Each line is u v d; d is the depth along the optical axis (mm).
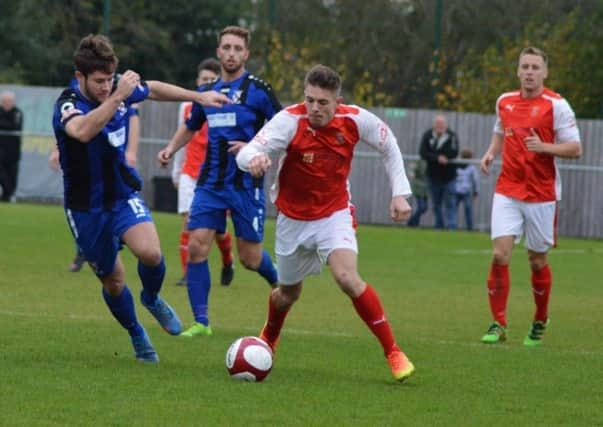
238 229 21688
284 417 13555
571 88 64500
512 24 70750
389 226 56219
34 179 58938
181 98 16969
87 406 13820
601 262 39062
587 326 23250
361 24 70875
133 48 82562
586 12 72000
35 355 17125
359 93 65562
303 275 16812
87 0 82688
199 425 13023
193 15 84375
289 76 67438
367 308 15906
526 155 21203
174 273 30875
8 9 79188
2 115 57969
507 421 13789
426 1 70000
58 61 81312
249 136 21422
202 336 20000
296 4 71438
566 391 15750
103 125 15125
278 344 19219
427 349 19188
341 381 15984
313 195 16234
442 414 14047
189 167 28000
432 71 67500
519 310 25859
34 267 30812
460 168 53500
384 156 16422
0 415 13258
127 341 18828
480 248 42594
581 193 56562
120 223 16344
